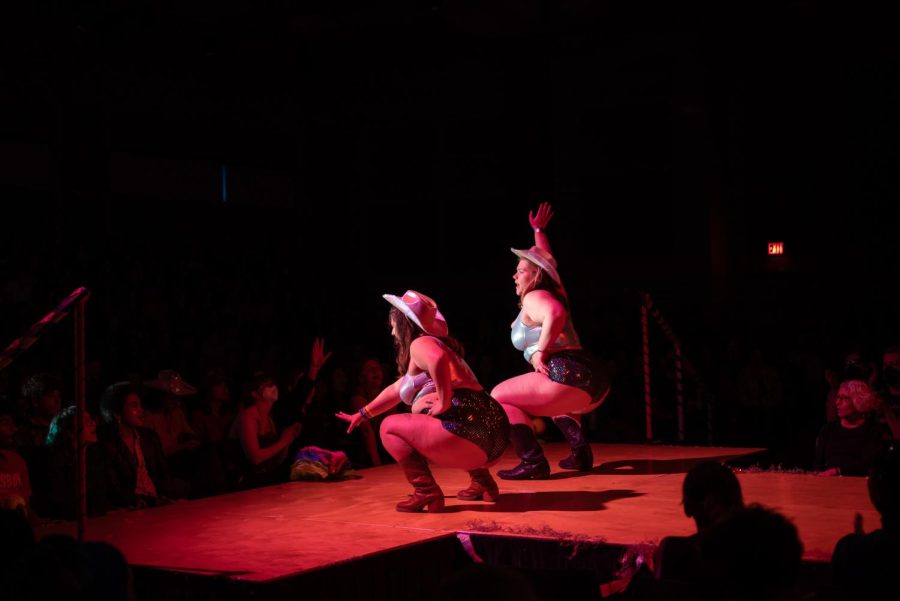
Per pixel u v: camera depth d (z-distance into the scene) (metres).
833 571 2.77
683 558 3.12
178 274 12.31
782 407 11.19
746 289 13.67
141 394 7.14
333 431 7.86
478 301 15.09
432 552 4.24
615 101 14.12
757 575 2.04
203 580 3.72
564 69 14.40
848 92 13.43
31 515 5.01
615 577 3.96
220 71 13.95
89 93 12.57
